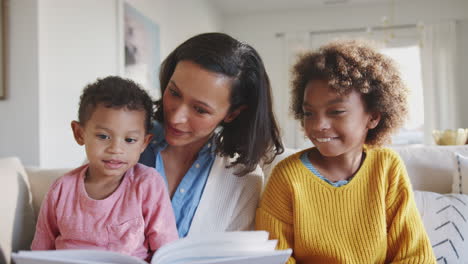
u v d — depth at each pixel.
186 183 0.88
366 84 0.79
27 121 1.88
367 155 0.92
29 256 0.49
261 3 4.77
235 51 0.81
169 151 0.92
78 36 2.19
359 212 0.86
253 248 0.58
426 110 4.57
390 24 4.73
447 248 1.04
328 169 0.91
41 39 1.88
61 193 0.75
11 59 1.88
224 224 0.89
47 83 1.93
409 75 4.71
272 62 5.13
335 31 4.92
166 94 0.79
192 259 0.57
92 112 0.72
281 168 0.91
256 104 0.89
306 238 0.84
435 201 1.14
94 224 0.72
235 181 0.93
